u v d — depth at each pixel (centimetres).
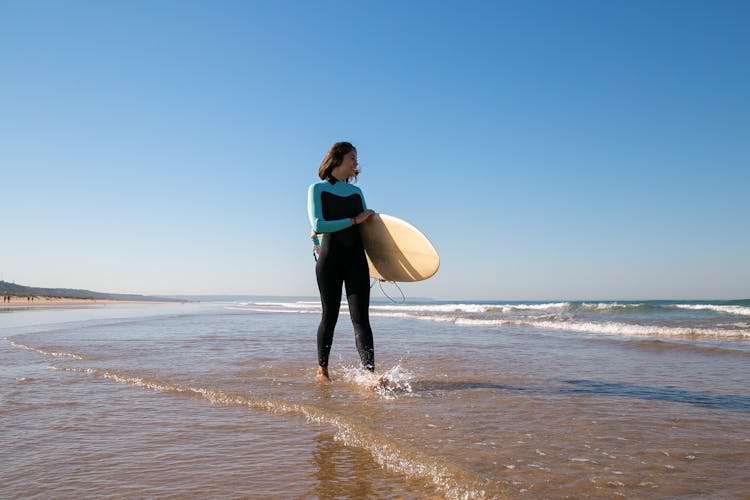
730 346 700
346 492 190
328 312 407
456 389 369
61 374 459
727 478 190
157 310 3061
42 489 195
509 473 194
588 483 184
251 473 211
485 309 2678
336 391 359
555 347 682
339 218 404
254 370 459
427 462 208
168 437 263
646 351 634
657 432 254
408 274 427
